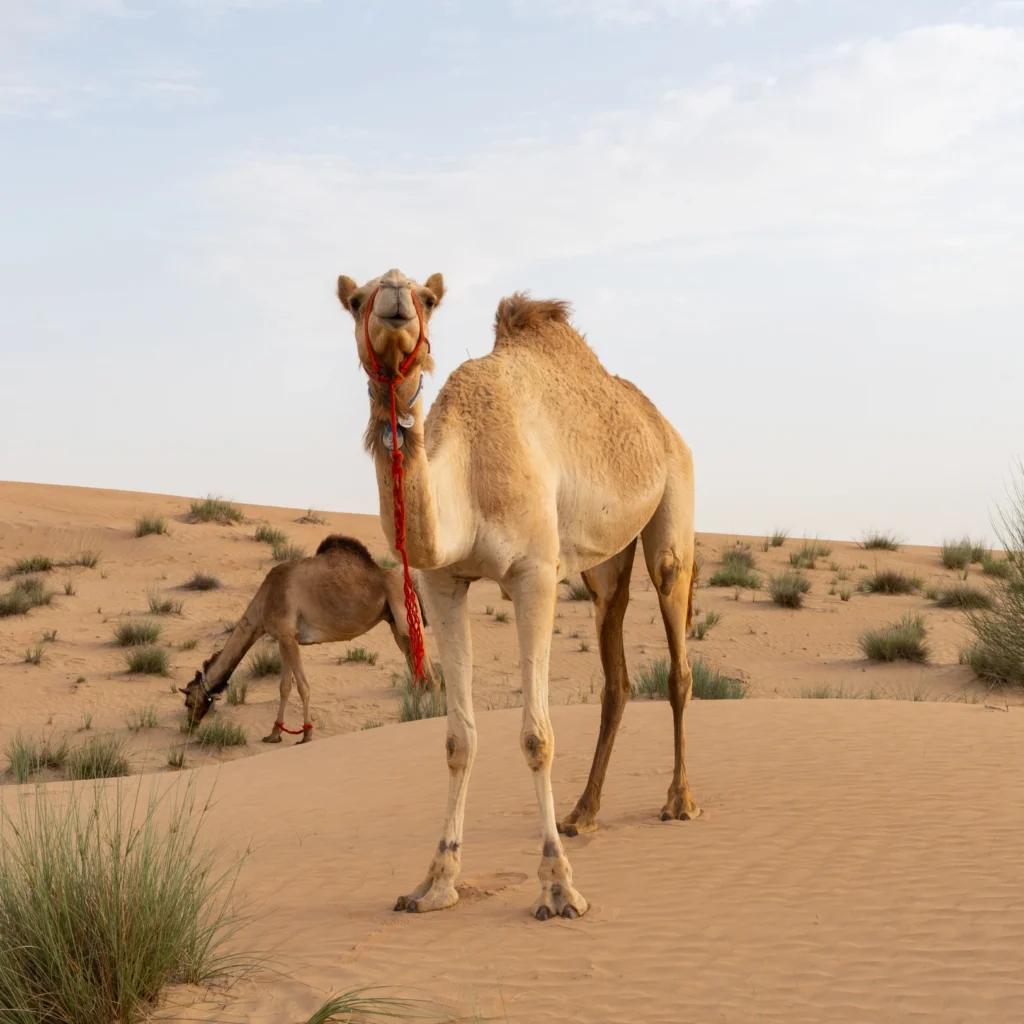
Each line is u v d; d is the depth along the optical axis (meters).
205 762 15.48
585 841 7.25
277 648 21.73
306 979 4.83
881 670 20.08
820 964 4.78
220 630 23.02
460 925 5.55
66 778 13.95
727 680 17.17
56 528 30.64
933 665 20.08
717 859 6.52
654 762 9.63
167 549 29.22
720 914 5.50
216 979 4.91
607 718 7.69
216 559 28.80
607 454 6.68
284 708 16.86
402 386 4.98
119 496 38.28
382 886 6.49
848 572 30.14
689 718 11.41
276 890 6.57
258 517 35.72
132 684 19.36
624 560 7.73
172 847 5.41
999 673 17.92
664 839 7.09
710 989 4.57
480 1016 4.36
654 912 5.59
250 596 25.66
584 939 5.23
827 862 6.29
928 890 5.65
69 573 27.08
